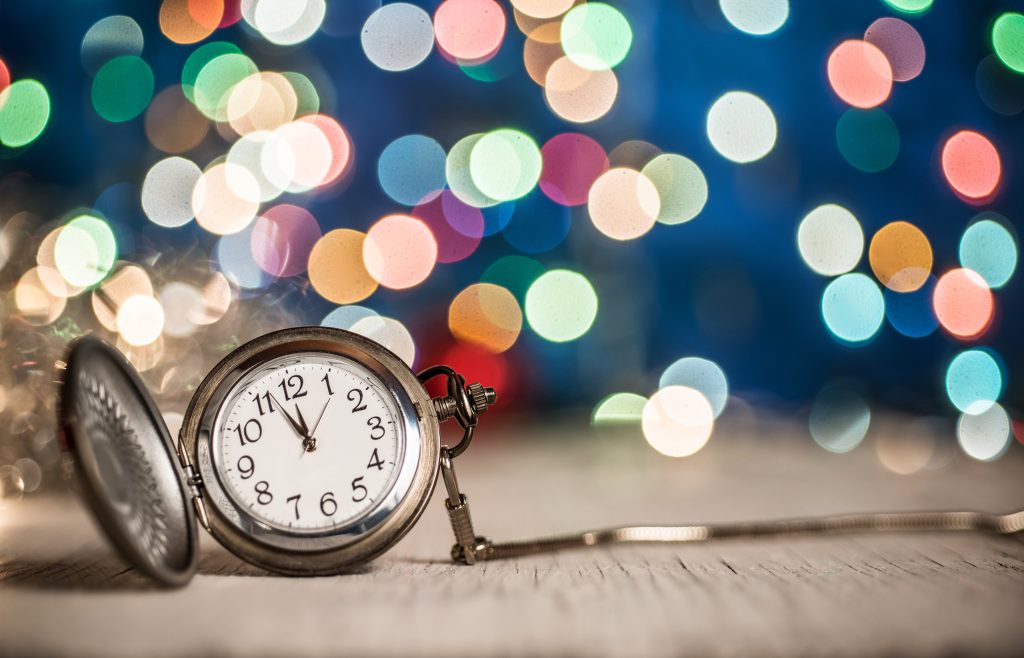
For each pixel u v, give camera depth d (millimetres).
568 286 773
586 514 394
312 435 304
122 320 428
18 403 407
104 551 322
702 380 770
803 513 390
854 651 244
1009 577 296
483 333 795
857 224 692
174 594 275
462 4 725
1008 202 639
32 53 628
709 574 302
